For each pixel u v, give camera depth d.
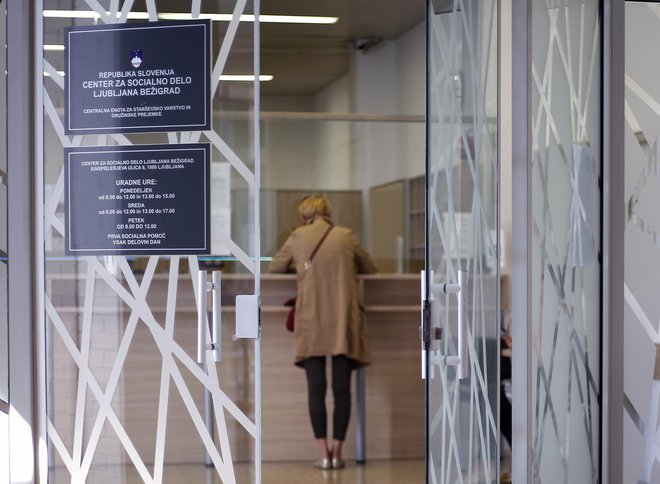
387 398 6.60
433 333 3.46
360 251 6.37
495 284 3.71
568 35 3.99
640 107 4.27
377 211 9.22
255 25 3.64
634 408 4.26
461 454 3.57
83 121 3.71
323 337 6.17
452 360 3.51
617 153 4.03
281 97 12.45
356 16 8.91
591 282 4.05
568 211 3.99
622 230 4.03
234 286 3.65
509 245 7.44
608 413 4.02
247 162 3.64
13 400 3.71
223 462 3.65
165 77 3.67
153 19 3.68
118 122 3.69
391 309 6.51
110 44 3.69
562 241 3.97
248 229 3.64
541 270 3.91
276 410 6.48
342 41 9.91
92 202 3.70
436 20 3.44
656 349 4.28
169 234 3.67
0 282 3.77
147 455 3.68
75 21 3.71
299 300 6.20
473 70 3.61
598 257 4.07
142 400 3.68
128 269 3.69
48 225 3.72
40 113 3.73
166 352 3.68
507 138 7.48
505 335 5.91
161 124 3.67
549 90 3.94
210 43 3.65
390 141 9.26
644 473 4.26
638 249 4.27
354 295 6.22
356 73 10.26
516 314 3.66
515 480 3.66
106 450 3.70
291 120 9.31
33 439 3.72
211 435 3.66
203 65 3.65
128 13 3.69
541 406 3.90
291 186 9.34
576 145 4.02
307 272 6.19
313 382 6.21
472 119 3.61
